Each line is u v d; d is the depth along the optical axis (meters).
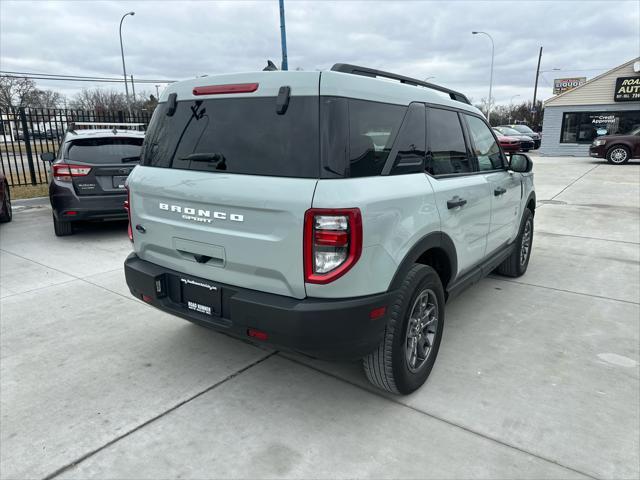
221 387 3.09
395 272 2.62
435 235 2.97
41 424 2.69
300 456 2.44
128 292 4.83
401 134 2.83
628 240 7.17
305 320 2.36
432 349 3.14
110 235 7.35
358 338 2.46
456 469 2.35
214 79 2.71
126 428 2.66
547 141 24.36
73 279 5.22
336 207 2.28
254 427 2.68
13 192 11.14
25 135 12.04
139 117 14.58
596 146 19.38
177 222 2.85
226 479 2.28
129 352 3.57
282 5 16.56
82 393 3.01
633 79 21.77
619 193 11.66
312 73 2.40
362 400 2.95
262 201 2.41
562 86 48.66
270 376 3.23
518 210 4.86
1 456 2.43
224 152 2.62
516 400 2.95
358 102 2.52
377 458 2.43
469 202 3.45
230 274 2.66
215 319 2.75
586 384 3.13
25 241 6.93
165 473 2.32
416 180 2.87
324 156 2.33
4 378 3.19
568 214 9.16
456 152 3.51
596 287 5.08
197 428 2.66
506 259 5.17
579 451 2.48
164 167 2.96
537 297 4.77
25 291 4.84
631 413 2.81
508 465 2.38
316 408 2.86
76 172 6.44
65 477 2.30
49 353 3.54
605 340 3.79
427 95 3.21
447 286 3.39
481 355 3.54
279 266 2.43
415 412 2.82
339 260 2.33
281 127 2.45
